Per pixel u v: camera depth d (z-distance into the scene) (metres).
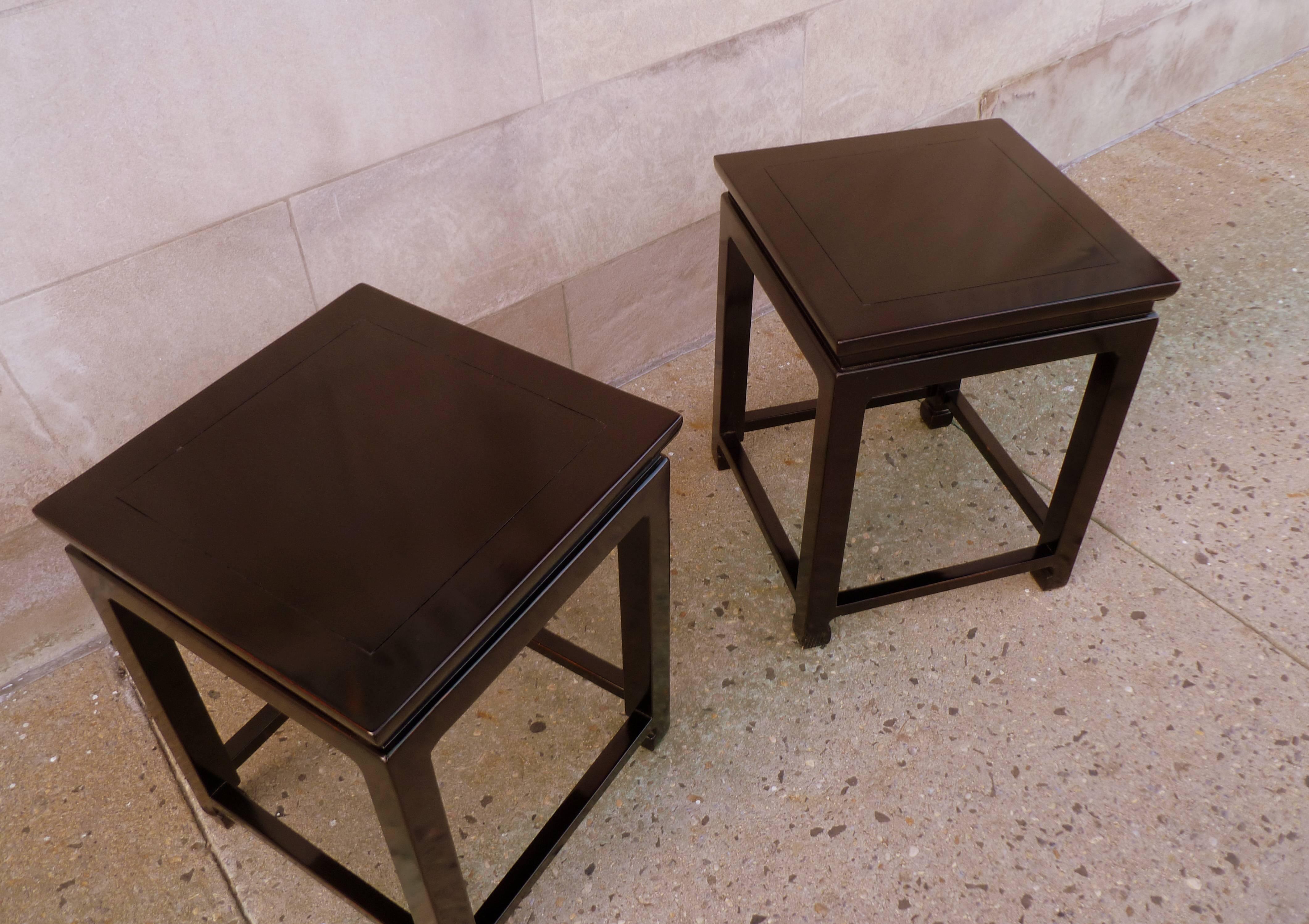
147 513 1.07
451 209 1.64
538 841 1.33
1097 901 1.34
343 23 1.35
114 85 1.22
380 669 0.92
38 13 1.13
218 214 1.40
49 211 1.26
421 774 0.98
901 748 1.51
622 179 1.83
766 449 2.00
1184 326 2.20
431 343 1.27
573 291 1.91
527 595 1.05
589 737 1.54
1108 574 1.74
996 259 1.36
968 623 1.68
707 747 1.52
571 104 1.66
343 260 1.57
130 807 1.46
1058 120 2.55
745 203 1.48
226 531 1.05
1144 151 2.72
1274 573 1.73
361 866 1.41
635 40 1.66
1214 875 1.36
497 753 1.52
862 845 1.40
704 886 1.37
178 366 1.49
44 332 1.34
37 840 1.42
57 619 1.60
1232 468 1.91
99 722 1.56
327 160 1.46
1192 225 2.47
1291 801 1.43
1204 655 1.62
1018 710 1.55
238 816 1.36
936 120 2.27
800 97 1.97
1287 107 2.84
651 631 1.33
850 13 1.92
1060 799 1.45
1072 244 1.39
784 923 1.33
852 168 1.56
